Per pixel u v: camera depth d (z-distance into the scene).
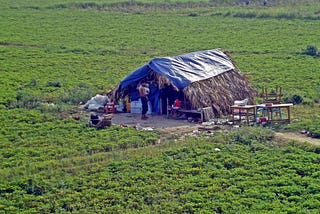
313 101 58.88
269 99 56.91
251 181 39.28
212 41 95.12
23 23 112.81
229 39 96.50
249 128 48.31
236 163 42.28
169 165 42.31
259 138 46.88
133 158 43.88
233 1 131.62
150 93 54.78
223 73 55.91
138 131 49.75
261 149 44.84
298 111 55.44
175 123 51.72
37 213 36.28
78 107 58.75
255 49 87.88
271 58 81.25
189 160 43.06
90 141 47.91
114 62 81.75
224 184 39.00
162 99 54.41
